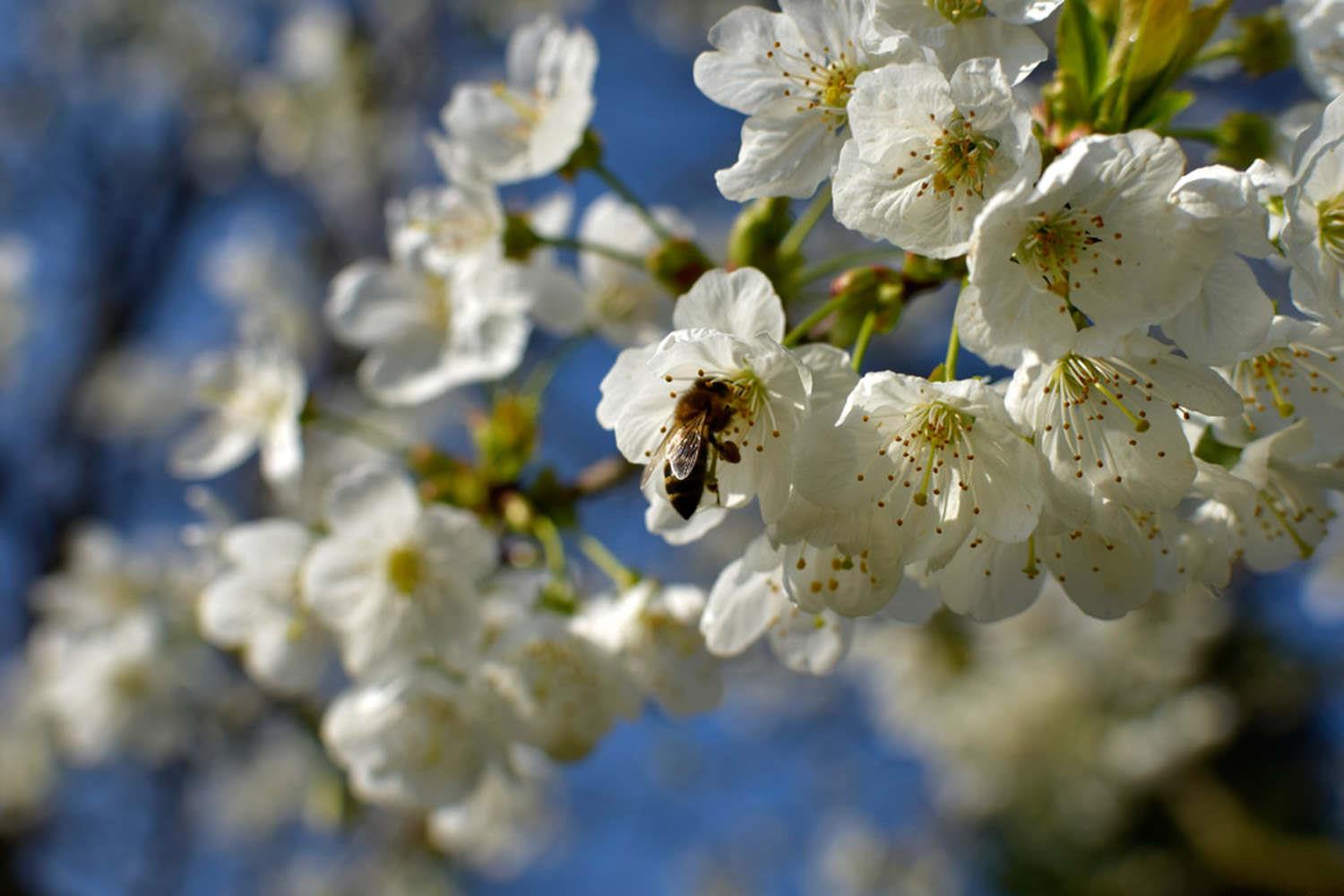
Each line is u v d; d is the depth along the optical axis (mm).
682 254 339
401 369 377
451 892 784
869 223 293
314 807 537
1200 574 305
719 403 299
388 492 343
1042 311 289
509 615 342
